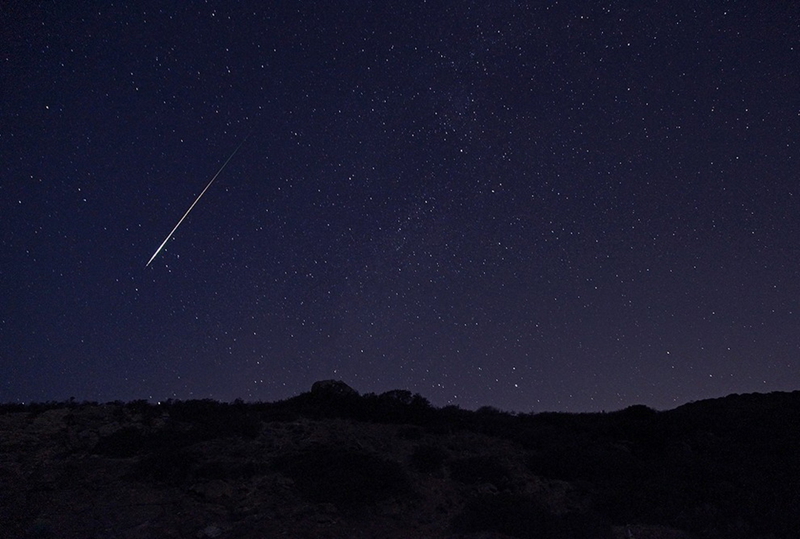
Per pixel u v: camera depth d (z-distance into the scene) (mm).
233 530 13469
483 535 13516
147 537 13141
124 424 19000
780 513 14180
